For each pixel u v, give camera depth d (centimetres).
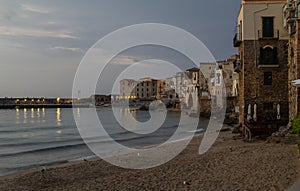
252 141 3094
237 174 1517
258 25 3475
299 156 1784
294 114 2722
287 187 1170
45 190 1533
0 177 1923
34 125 7894
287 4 2933
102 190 1420
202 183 1416
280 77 3441
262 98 3444
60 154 3128
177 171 1736
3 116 12419
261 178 1387
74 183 1659
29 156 3059
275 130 3247
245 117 3466
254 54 3472
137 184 1488
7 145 4066
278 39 3438
